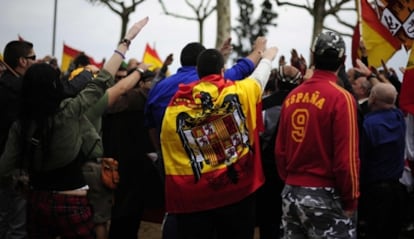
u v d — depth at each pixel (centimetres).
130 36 477
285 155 477
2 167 436
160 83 556
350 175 436
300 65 664
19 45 555
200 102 471
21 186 465
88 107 444
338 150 438
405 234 817
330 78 461
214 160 472
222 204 474
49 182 436
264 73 493
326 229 454
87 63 831
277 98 605
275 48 519
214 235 505
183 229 484
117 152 682
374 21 777
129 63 791
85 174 605
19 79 548
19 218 588
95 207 614
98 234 616
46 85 423
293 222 473
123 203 679
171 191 479
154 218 732
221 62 484
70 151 432
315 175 452
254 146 482
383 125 614
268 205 624
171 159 477
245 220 482
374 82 695
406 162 770
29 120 425
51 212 437
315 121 449
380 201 619
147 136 688
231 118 471
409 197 770
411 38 741
